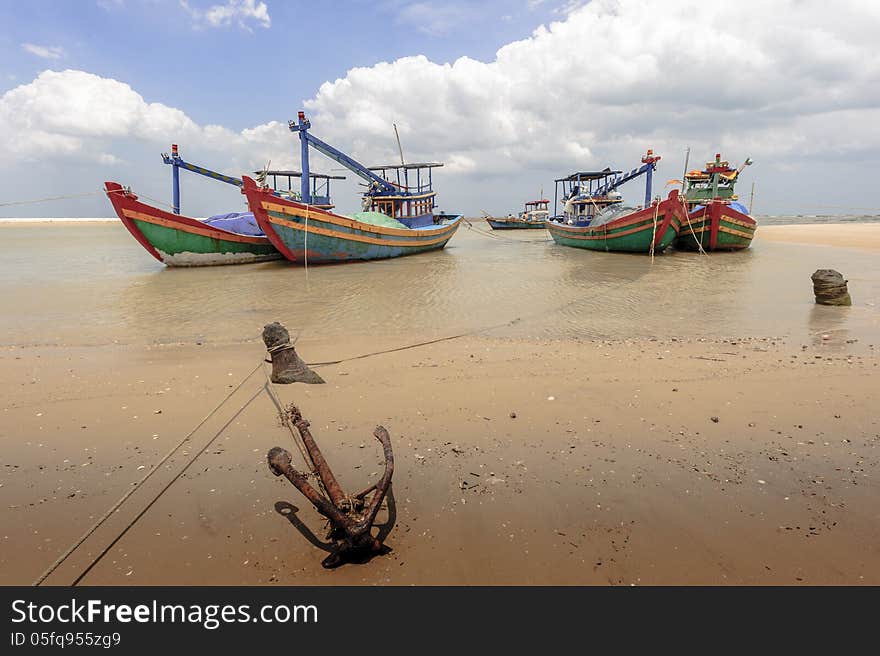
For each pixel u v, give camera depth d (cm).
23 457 457
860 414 517
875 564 304
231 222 2453
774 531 336
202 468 435
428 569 307
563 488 393
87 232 6794
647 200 3344
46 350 842
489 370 686
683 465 424
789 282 1498
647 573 301
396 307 1199
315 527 352
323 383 646
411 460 442
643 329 934
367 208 2862
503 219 5972
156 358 782
